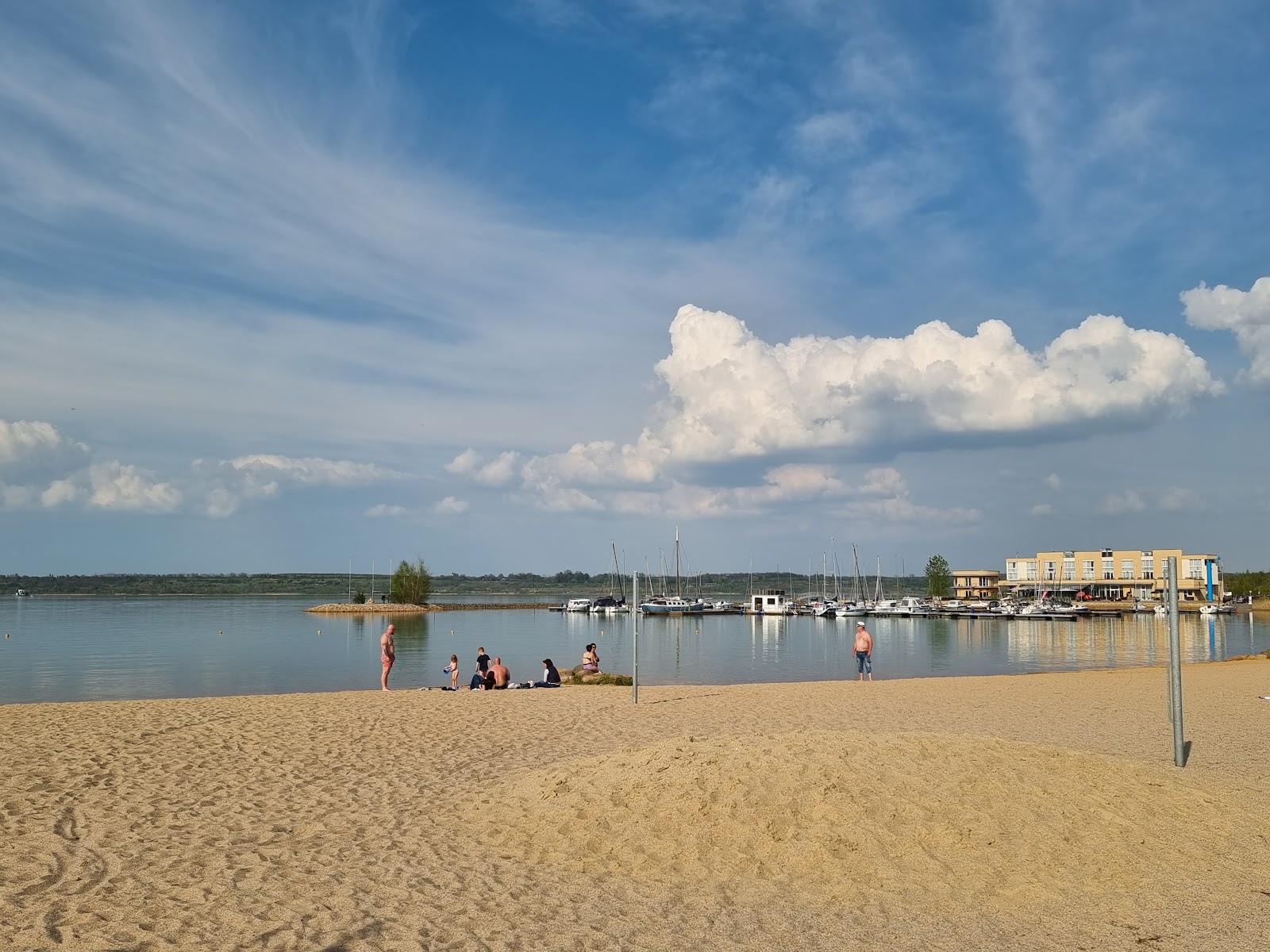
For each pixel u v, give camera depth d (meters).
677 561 139.12
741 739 10.55
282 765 12.93
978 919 6.79
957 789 8.73
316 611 136.12
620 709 19.83
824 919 6.78
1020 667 50.22
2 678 41.62
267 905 6.98
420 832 9.23
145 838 8.96
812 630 93.94
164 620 103.06
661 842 8.28
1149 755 13.73
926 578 171.38
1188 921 6.76
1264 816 9.06
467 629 93.19
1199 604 126.56
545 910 6.96
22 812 9.87
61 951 5.98
